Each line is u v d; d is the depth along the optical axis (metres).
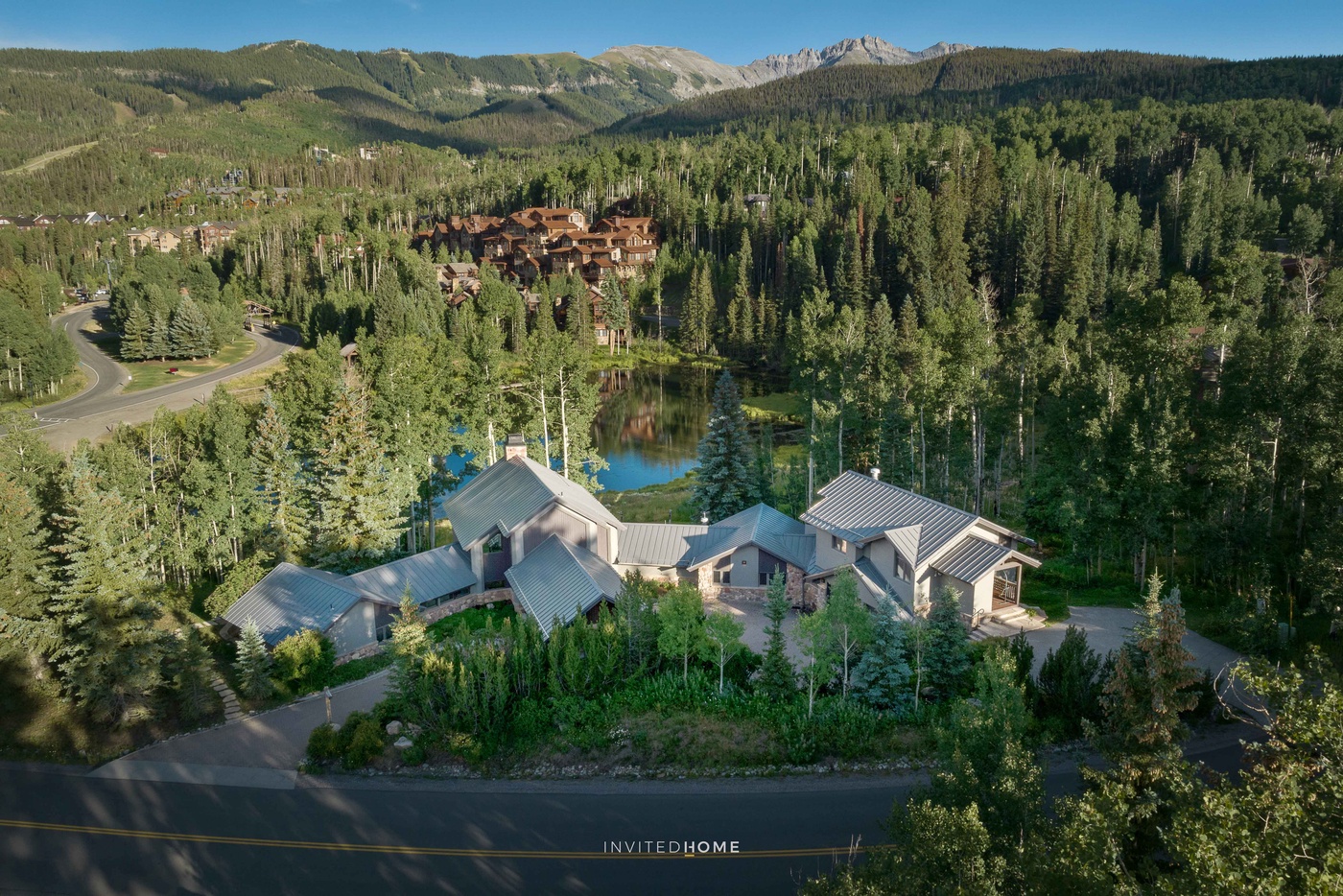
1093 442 50.97
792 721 36.25
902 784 32.72
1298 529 46.38
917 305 115.31
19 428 52.97
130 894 28.41
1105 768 31.91
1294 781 16.95
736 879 27.86
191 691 40.66
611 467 94.50
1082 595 50.16
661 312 170.75
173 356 138.00
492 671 38.00
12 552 40.22
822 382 69.00
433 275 160.38
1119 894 16.94
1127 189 162.50
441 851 30.03
